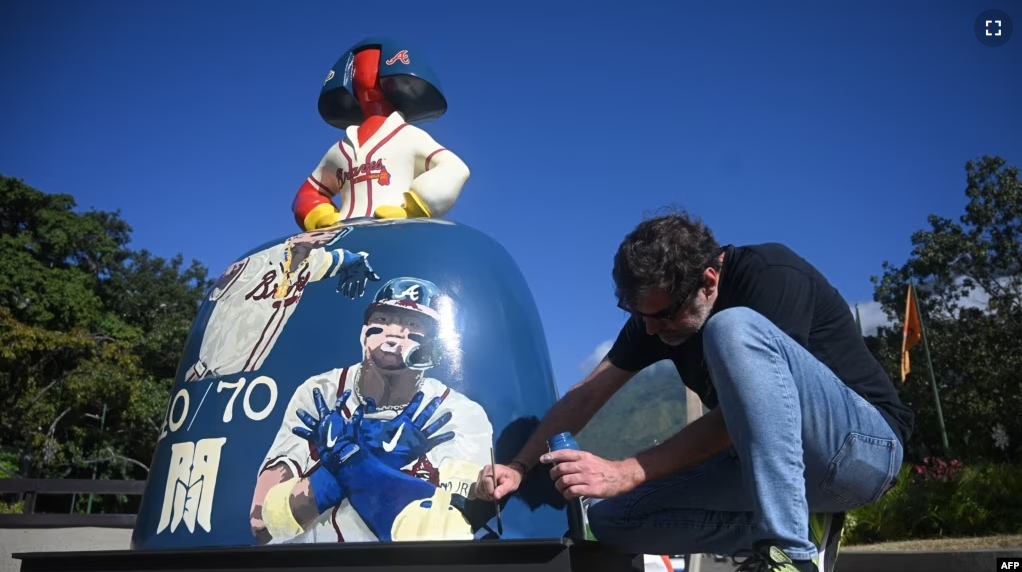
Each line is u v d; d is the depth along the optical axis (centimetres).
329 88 318
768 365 169
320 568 170
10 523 624
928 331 2600
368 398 204
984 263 2612
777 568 157
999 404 2405
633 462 179
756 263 192
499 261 237
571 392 215
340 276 227
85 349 2005
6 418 1884
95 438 2333
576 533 209
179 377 236
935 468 1065
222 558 176
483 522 189
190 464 213
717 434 180
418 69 305
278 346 220
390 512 189
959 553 515
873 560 568
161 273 3103
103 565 185
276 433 206
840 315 195
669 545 212
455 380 205
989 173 2655
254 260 247
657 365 311
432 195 271
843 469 180
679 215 190
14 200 2600
